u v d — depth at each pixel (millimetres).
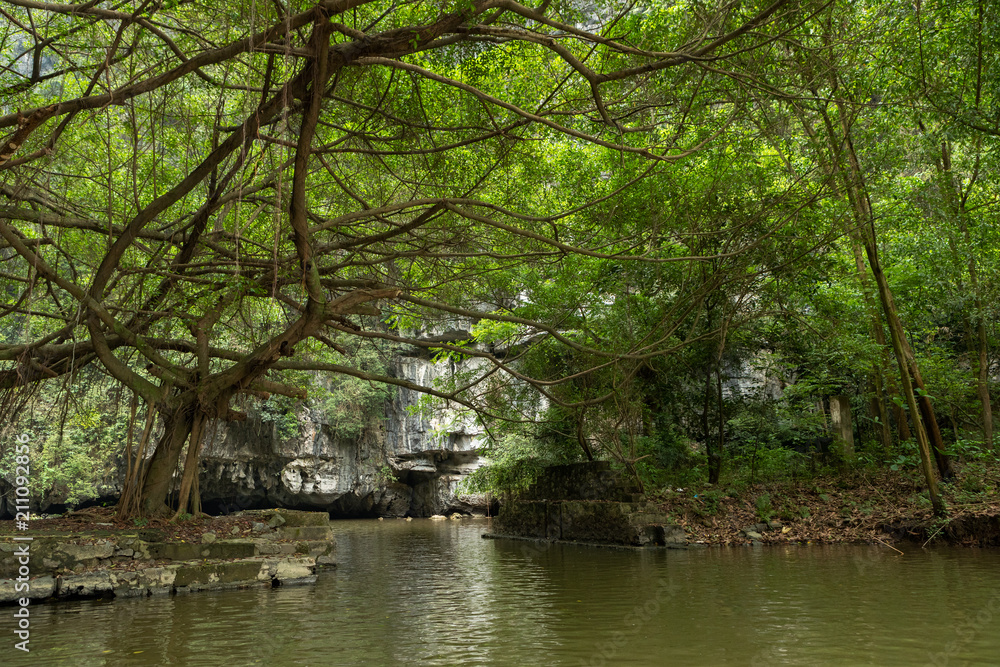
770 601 7777
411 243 12656
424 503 37312
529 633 6469
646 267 15672
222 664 5391
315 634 6488
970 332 17281
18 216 9695
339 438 35625
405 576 10867
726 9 8875
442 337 33188
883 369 16406
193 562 9562
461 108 11484
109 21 9492
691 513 14820
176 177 13062
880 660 5270
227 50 7332
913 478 15492
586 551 14000
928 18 12906
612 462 16156
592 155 15531
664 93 10102
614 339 16000
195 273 11930
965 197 15484
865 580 9078
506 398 18594
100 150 11914
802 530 14242
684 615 7133
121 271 10945
